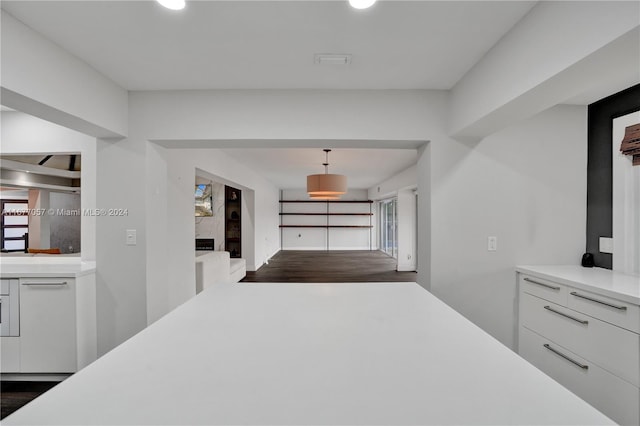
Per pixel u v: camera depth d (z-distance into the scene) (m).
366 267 8.08
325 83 2.48
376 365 0.85
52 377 2.54
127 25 1.74
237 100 2.60
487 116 2.07
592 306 1.91
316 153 5.22
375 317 1.27
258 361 0.87
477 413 0.63
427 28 1.77
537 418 0.62
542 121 2.63
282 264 8.55
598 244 2.54
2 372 2.48
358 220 12.12
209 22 1.71
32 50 1.77
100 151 2.62
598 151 2.56
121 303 2.61
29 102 1.82
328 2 1.54
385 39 1.87
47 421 0.61
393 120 2.60
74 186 5.80
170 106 2.61
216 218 8.12
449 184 2.59
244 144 2.78
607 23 1.22
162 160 2.86
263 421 0.61
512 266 2.61
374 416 0.62
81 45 1.94
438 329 1.13
